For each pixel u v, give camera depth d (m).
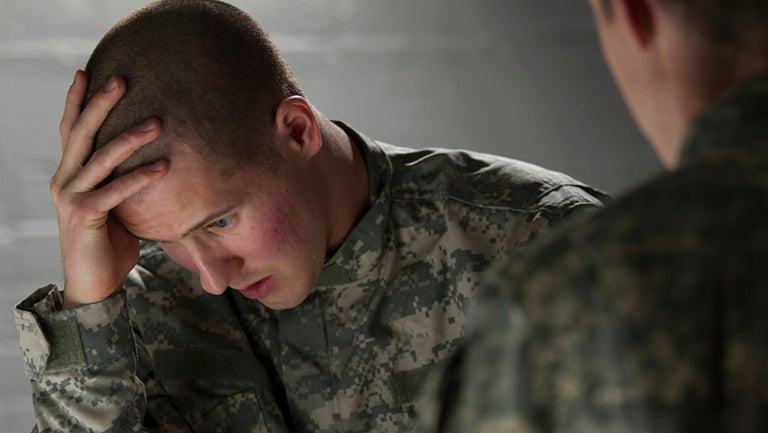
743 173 0.99
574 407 0.95
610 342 0.93
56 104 7.25
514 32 7.70
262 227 2.18
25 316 2.31
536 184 2.50
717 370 0.92
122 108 2.13
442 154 2.59
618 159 7.64
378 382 2.49
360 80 7.62
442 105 7.66
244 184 2.15
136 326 2.58
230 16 2.22
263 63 2.23
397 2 7.70
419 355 2.47
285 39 7.65
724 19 1.05
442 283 2.49
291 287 2.27
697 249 0.95
